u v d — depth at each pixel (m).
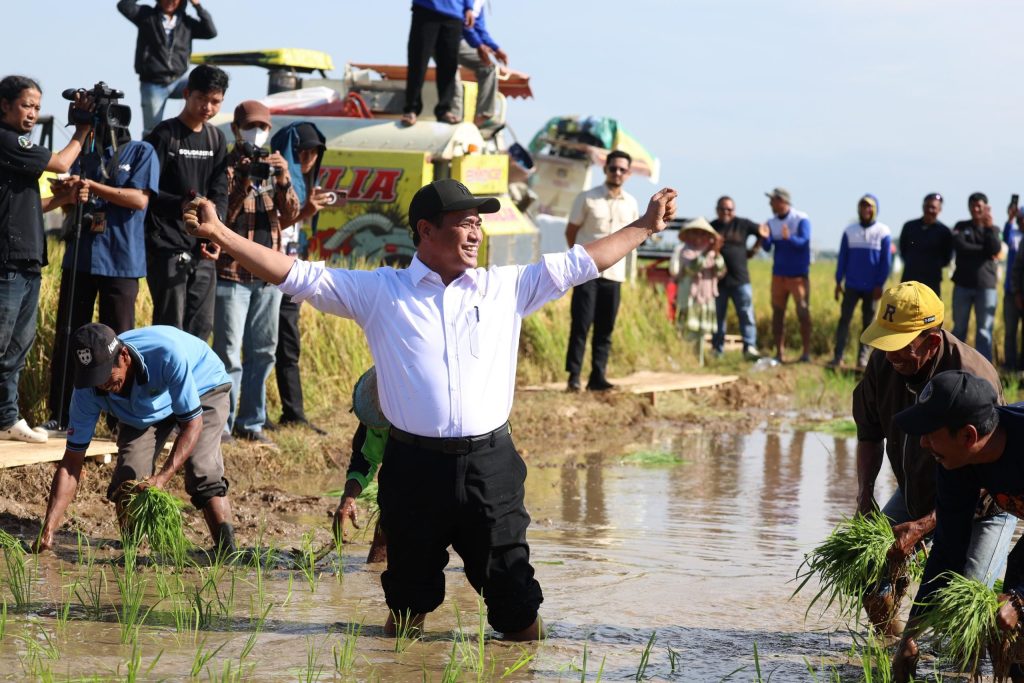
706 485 11.10
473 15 15.31
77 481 7.19
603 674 5.49
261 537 7.73
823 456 13.10
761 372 19.73
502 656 5.69
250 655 5.56
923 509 5.83
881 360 5.89
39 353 10.06
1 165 8.26
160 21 14.17
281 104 16.59
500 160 16.38
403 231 15.16
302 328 13.17
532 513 9.56
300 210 10.08
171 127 9.30
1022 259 18.48
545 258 5.64
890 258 20.08
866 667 5.31
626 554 8.14
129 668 5.02
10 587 6.52
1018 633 4.98
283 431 11.20
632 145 26.23
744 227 20.86
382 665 5.46
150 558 7.39
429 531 5.57
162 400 7.09
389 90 16.95
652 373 18.45
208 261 9.56
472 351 5.44
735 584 7.39
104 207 8.95
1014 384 18.12
